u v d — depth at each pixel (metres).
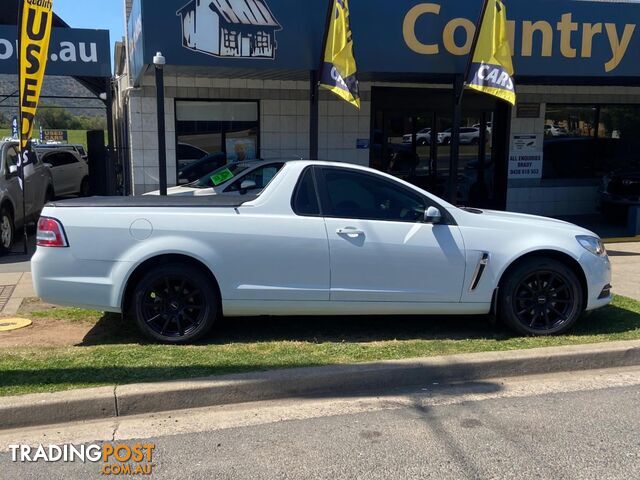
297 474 3.51
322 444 3.87
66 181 16.83
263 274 5.32
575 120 13.79
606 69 9.46
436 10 8.70
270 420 4.22
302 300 5.40
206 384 4.43
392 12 8.62
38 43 8.16
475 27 8.85
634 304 6.84
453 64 8.89
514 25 9.07
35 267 5.23
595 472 3.52
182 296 5.40
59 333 5.78
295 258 5.33
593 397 4.63
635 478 3.46
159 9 7.91
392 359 5.01
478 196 13.86
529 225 5.72
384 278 5.45
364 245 5.39
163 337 5.38
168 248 5.21
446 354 5.16
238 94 11.82
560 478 3.46
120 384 4.43
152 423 4.17
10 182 10.19
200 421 4.20
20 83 8.20
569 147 13.88
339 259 5.38
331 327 6.04
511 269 5.66
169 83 11.44
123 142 15.95
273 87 11.98
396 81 11.77
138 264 5.21
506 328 6.02
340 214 5.47
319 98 12.24
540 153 13.59
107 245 5.21
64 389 4.32
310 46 8.34
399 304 5.52
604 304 5.88
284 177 5.47
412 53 8.76
